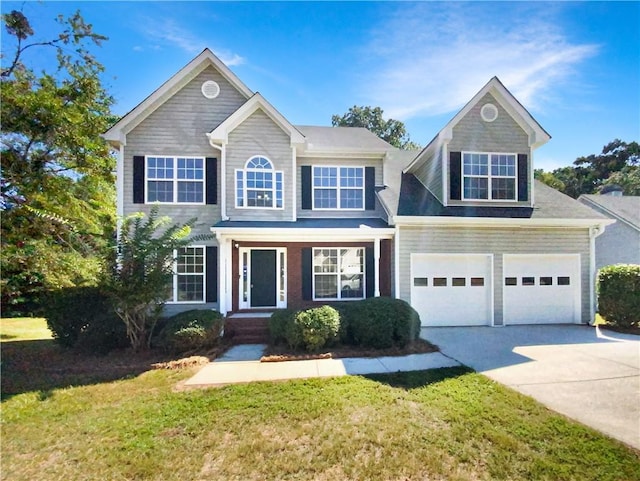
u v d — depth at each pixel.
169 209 11.38
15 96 9.73
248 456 3.60
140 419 4.50
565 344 8.61
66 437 4.05
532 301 11.31
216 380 6.12
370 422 4.30
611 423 4.27
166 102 11.66
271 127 11.62
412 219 10.58
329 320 8.09
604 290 10.95
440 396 5.11
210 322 8.41
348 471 3.33
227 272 10.49
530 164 12.11
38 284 10.06
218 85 11.91
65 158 11.66
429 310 10.99
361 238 10.91
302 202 12.37
